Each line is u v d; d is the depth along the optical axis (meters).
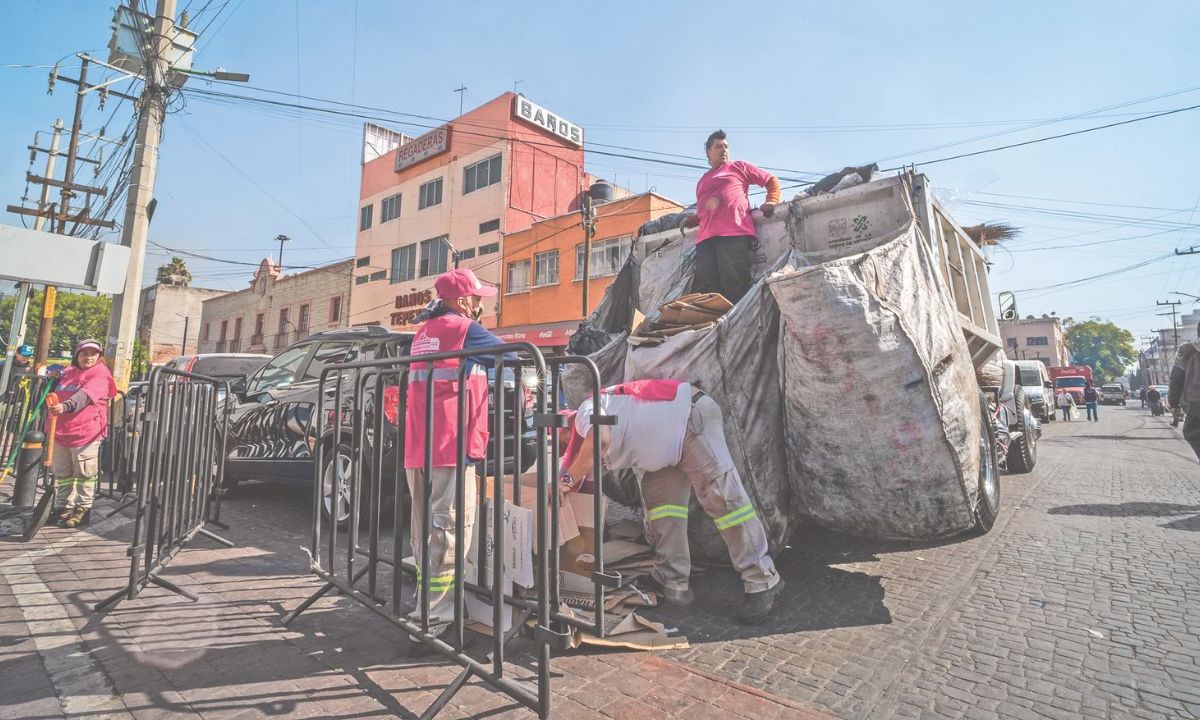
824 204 4.99
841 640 3.02
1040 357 66.06
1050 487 7.34
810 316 3.35
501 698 2.42
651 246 6.23
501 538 2.36
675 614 3.37
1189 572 3.94
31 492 6.17
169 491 3.96
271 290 37.66
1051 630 3.09
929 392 3.36
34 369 8.66
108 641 2.95
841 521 3.65
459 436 2.55
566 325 22.36
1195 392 5.82
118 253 7.04
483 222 26.42
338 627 3.17
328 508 5.34
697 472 3.33
